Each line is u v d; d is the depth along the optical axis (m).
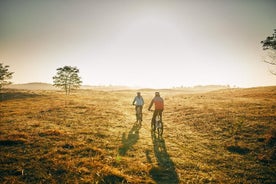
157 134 15.85
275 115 20.08
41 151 10.77
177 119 21.77
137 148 12.19
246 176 9.30
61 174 8.62
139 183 8.24
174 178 8.86
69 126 16.89
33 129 15.00
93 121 19.19
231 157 11.32
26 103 36.31
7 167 8.95
